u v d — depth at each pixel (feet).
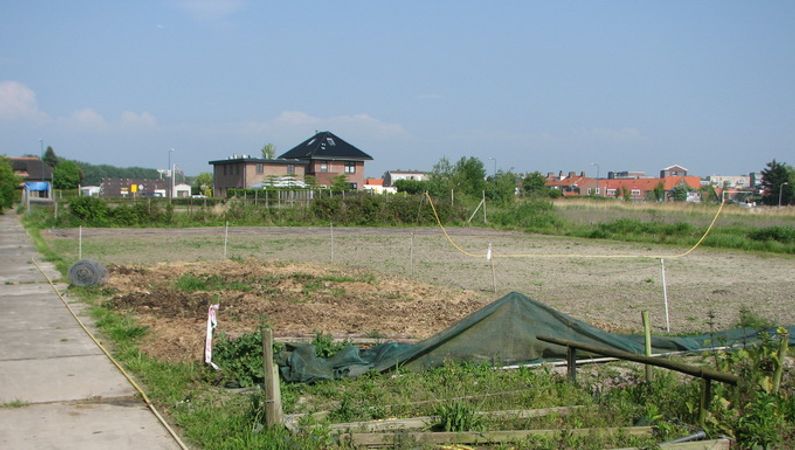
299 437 20.67
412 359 29.53
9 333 36.68
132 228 132.26
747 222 139.74
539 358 30.42
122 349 32.86
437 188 195.93
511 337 30.37
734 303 51.75
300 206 151.94
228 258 78.89
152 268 65.82
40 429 22.17
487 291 56.65
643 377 28.14
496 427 22.22
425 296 52.13
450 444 20.67
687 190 317.63
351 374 28.30
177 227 135.85
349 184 255.91
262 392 23.73
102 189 381.60
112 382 27.55
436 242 108.78
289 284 56.24
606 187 389.60
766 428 21.15
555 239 118.93
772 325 37.86
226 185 264.93
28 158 380.58
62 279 57.11
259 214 146.72
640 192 379.96
